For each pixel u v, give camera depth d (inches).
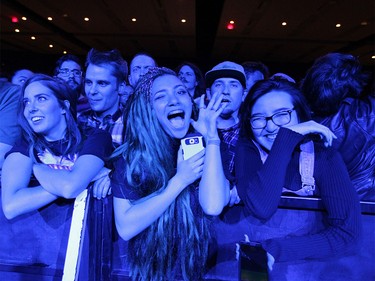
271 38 473.1
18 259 47.2
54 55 658.2
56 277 46.1
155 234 42.1
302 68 631.8
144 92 42.0
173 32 471.2
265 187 39.3
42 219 46.1
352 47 493.0
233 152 54.1
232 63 78.7
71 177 43.3
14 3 369.1
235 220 44.0
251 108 44.6
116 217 42.0
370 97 54.7
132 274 44.1
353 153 50.2
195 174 40.4
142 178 41.2
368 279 41.0
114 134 76.5
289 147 39.3
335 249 39.1
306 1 314.8
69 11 380.8
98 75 75.0
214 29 473.7
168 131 42.1
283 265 43.1
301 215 42.1
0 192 47.8
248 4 329.7
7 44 573.6
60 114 47.5
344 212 38.6
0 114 56.7
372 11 335.3
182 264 42.4
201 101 42.1
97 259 44.8
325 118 55.7
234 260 44.0
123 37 507.2
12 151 47.8
